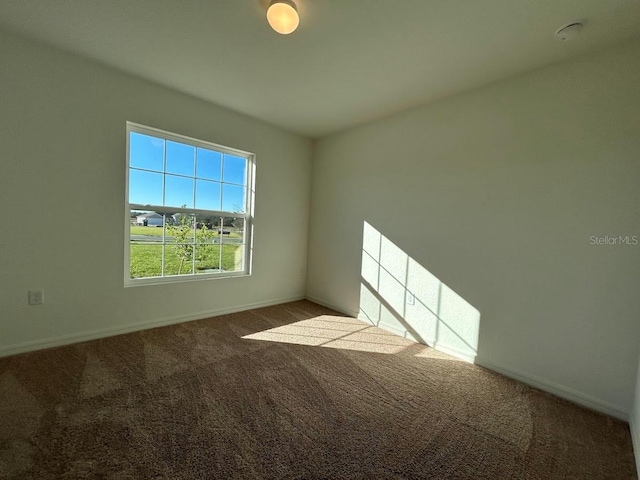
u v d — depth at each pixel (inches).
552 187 73.4
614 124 65.0
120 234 93.6
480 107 87.1
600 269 66.9
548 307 74.2
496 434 57.2
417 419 60.6
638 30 60.1
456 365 86.2
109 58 82.7
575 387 70.0
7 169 74.6
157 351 85.3
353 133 127.4
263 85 93.9
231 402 62.9
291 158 139.2
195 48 75.8
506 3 55.5
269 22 59.7
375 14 60.2
